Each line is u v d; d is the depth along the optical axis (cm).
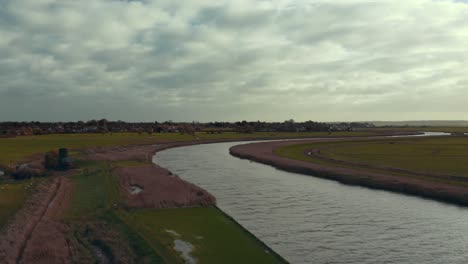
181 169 6356
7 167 5284
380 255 2409
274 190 4506
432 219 3247
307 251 2464
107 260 2188
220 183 4978
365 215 3372
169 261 2105
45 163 5622
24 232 2542
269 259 2231
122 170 5509
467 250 2511
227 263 2153
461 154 7838
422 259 2350
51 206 3388
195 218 3108
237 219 3219
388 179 4697
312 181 5150
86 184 4509
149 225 2866
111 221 2925
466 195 3788
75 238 2525
